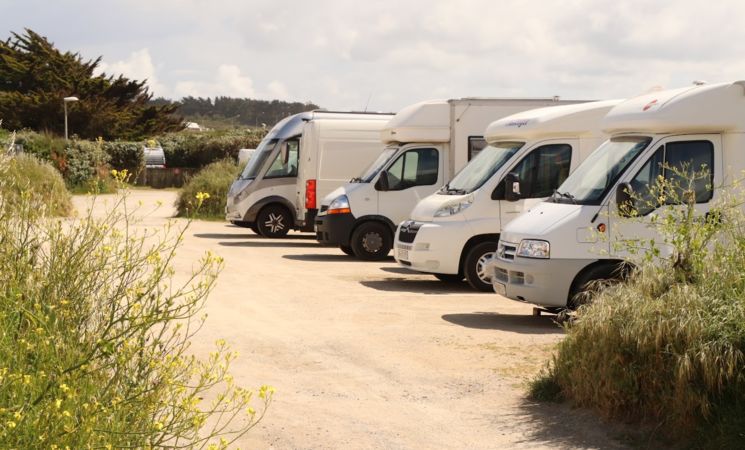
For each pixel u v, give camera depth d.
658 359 7.21
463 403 8.34
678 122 11.47
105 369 5.21
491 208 15.15
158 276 5.98
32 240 6.41
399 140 19.66
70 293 5.95
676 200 9.65
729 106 11.48
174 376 5.61
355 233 19.98
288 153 25.30
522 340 10.93
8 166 7.05
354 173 23.41
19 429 4.41
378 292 15.12
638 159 11.61
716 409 6.83
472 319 12.49
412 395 8.62
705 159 11.59
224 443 5.38
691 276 7.84
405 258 15.73
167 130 86.19
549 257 11.60
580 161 14.84
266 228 25.50
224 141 70.19
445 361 9.91
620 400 7.38
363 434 7.43
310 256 20.95
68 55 86.75
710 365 6.86
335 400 8.43
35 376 4.79
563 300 11.62
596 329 7.72
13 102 78.44
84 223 6.66
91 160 50.38
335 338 11.10
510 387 8.81
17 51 85.88
